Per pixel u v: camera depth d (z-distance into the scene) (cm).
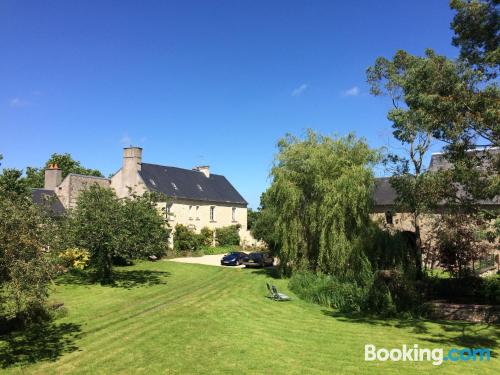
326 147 2191
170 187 4066
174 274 2655
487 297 1588
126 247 2092
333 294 1636
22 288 888
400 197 1800
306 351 1055
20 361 987
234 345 1108
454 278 1684
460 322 1374
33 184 5788
